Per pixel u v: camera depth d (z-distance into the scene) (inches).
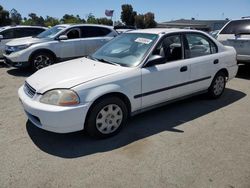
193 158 129.3
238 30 287.6
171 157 130.0
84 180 112.5
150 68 160.2
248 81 284.5
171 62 173.3
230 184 110.6
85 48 351.6
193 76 187.5
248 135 154.3
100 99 140.9
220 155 132.3
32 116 142.3
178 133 156.1
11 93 239.0
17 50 320.2
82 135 152.5
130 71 151.7
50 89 134.3
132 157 130.0
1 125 165.5
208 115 184.2
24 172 117.5
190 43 188.4
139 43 172.9
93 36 360.5
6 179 112.7
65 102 130.5
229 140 147.9
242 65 366.3
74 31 346.3
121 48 179.2
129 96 151.7
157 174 116.7
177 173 117.6
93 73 146.3
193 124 169.2
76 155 131.6
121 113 151.7
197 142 145.3
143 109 164.9
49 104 132.1
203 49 198.4
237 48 286.0
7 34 404.2
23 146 139.8
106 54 180.7
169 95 175.0
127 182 111.4
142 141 146.2
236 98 223.0
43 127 135.1
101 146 140.7
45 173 117.0
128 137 150.8
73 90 132.0
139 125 166.6
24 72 337.4
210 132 157.8
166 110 193.0
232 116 183.2
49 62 331.3
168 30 182.1
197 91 197.5
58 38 331.9
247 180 113.2
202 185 109.8
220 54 208.7
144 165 123.4
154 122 171.5
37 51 320.2
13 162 125.0
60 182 111.1
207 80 201.3
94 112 139.8
